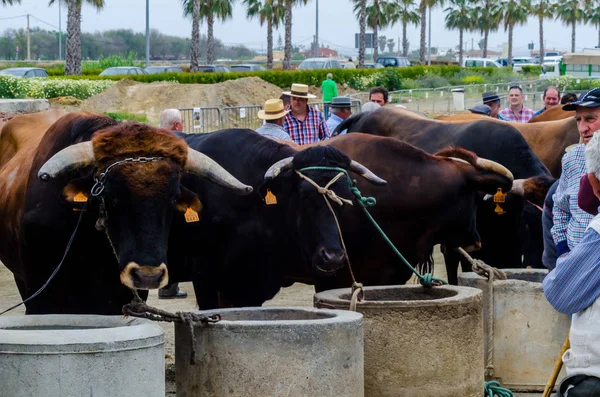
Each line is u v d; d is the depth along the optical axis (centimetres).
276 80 4734
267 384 514
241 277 762
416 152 773
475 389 631
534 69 6562
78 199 589
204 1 7112
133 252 560
